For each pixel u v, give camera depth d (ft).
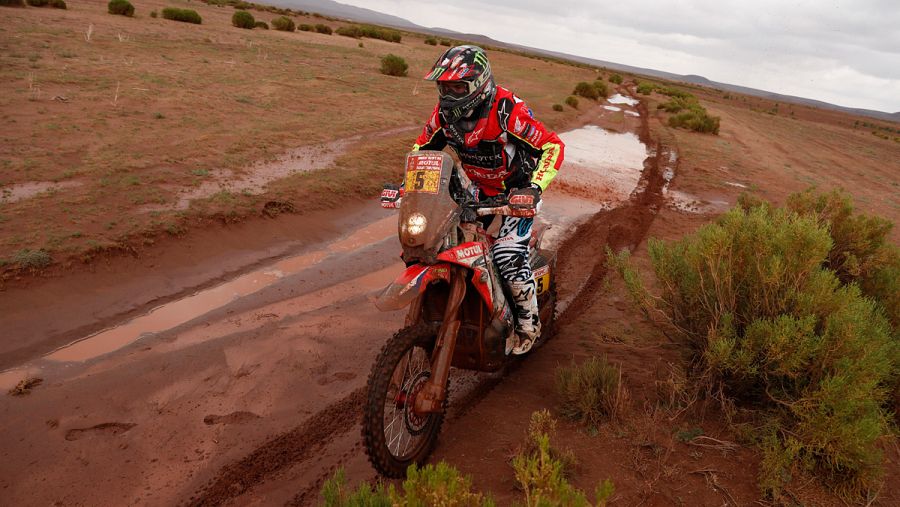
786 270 13.10
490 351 12.35
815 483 10.87
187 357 15.56
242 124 45.01
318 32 186.29
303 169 34.83
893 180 74.43
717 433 12.29
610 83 208.13
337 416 13.38
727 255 13.87
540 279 15.67
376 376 10.00
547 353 16.79
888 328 14.02
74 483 10.89
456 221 10.63
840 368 11.28
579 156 54.24
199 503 10.50
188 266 21.34
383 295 9.98
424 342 11.09
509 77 134.21
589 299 21.54
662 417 12.84
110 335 16.56
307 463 11.69
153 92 52.26
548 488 7.73
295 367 15.39
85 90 49.47
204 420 12.98
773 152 80.02
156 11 145.07
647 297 14.80
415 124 54.24
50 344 15.80
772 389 12.51
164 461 11.62
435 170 10.48
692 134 85.15
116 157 31.99
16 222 21.88
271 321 17.98
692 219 34.81
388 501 7.59
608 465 11.27
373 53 129.29
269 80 69.56
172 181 29.04
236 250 23.32
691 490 10.64
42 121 38.17
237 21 145.89
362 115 55.06
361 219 29.35
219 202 26.43
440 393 10.60
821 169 70.64
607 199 38.47
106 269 19.83
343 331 17.62
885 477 11.34
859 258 18.49
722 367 12.54
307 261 23.48
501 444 12.00
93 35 85.92
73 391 13.75
